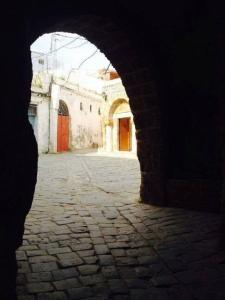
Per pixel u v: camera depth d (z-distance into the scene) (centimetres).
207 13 542
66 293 293
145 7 574
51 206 639
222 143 423
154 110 653
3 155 193
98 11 533
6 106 195
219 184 586
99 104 3116
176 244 423
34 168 225
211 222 526
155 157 658
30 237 445
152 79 636
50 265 353
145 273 337
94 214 579
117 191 817
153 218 554
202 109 623
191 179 627
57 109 2352
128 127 2238
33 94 2164
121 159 1772
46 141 2291
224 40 419
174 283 314
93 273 336
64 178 1066
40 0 465
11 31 199
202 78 615
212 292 296
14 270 208
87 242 430
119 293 295
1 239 192
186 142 646
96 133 3080
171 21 587
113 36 606
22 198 213
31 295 288
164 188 648
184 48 614
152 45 625
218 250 400
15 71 202
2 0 194
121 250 402
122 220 542
